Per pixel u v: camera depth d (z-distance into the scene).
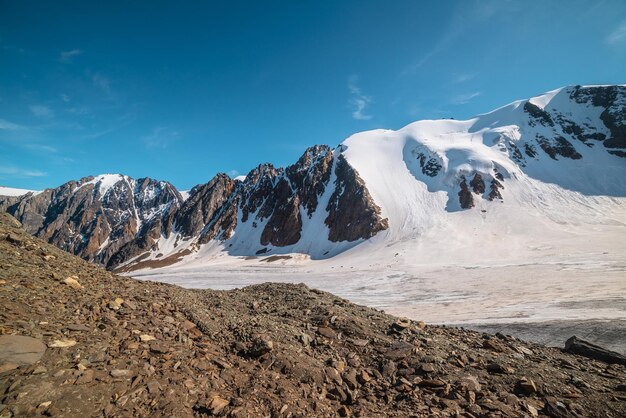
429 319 32.28
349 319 13.45
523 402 8.88
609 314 26.23
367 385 9.73
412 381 9.83
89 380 6.48
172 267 133.50
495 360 11.16
